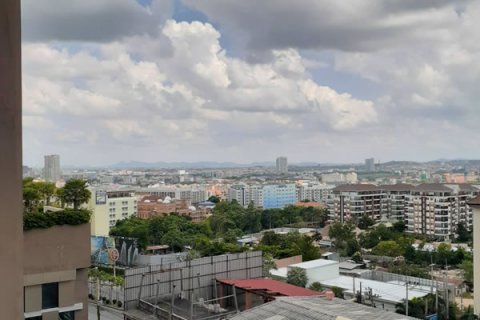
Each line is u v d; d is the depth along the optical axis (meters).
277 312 23.86
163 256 75.19
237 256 37.84
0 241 3.72
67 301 22.38
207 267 36.09
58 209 23.72
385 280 64.56
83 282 23.19
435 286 55.53
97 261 75.56
